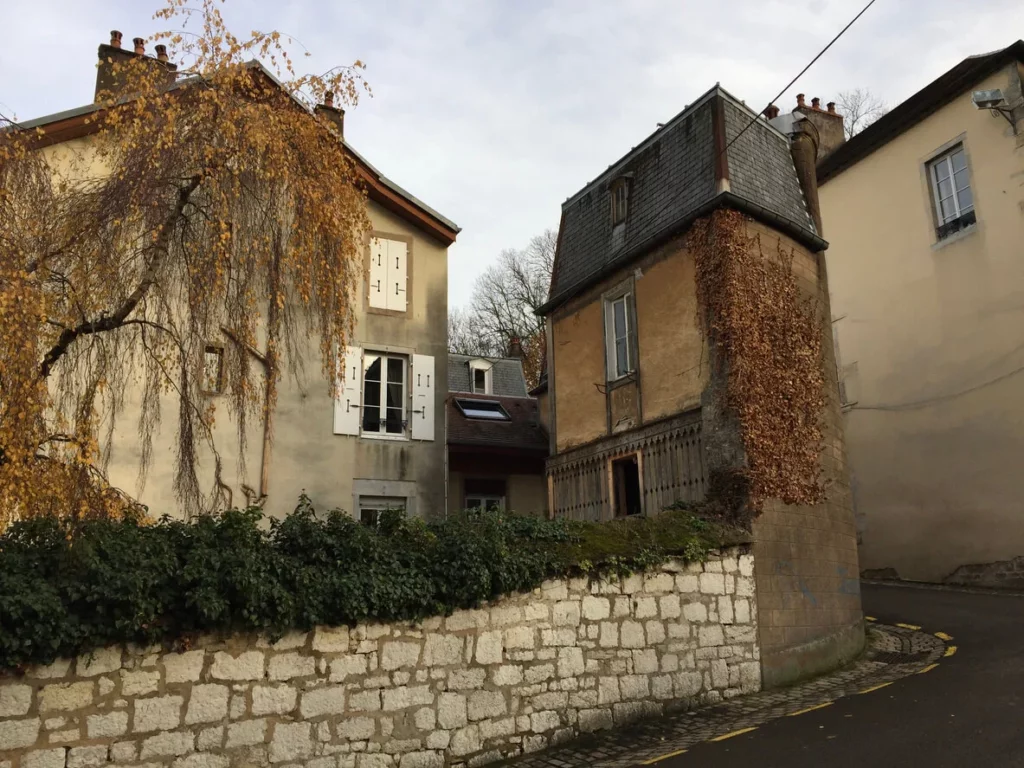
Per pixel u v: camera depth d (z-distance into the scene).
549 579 7.74
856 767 5.93
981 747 6.09
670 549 8.61
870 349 17.22
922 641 10.52
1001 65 14.73
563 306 14.44
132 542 5.83
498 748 7.02
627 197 13.27
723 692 8.62
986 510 14.38
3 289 5.68
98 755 5.43
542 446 16.83
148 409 8.51
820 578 10.11
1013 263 14.33
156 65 7.50
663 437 11.22
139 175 6.91
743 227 10.87
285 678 6.18
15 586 5.23
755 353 10.33
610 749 7.14
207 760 5.77
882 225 17.17
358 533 6.82
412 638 6.82
